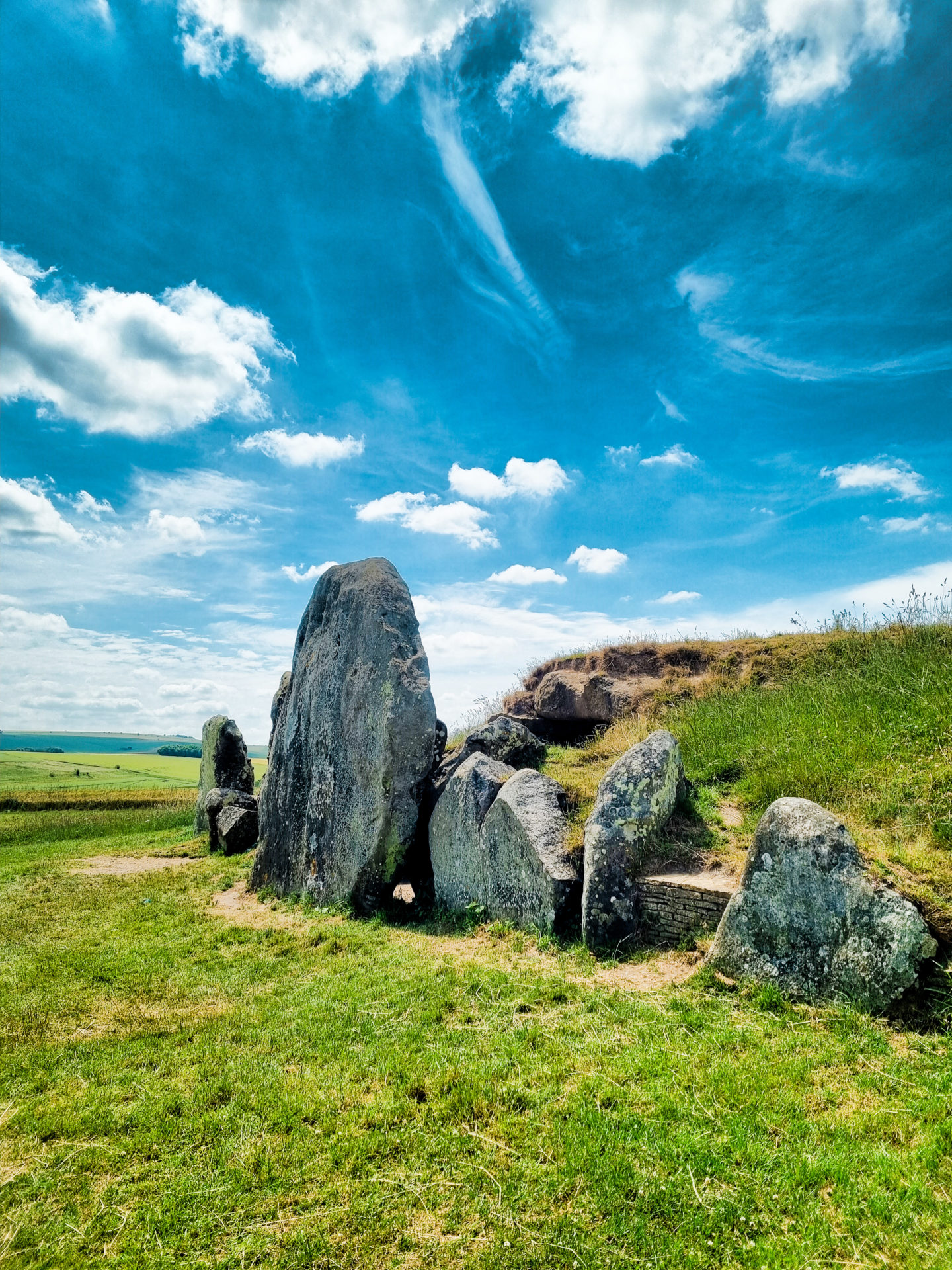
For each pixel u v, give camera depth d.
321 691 12.05
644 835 7.54
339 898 10.31
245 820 15.83
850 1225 3.39
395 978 6.97
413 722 10.29
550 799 8.88
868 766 8.12
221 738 19.08
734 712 11.98
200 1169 4.06
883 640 12.50
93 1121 4.57
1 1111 4.79
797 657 13.78
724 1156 3.90
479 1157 4.02
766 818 6.30
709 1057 4.94
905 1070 4.64
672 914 7.08
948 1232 3.29
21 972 7.68
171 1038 5.88
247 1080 5.04
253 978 7.40
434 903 9.95
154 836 19.64
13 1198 3.92
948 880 5.71
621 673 16.67
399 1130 4.30
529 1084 4.75
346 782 10.76
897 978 5.32
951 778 7.22
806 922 5.85
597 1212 3.55
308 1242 3.46
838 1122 4.16
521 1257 3.31
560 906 7.79
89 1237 3.60
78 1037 5.98
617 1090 4.55
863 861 5.89
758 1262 3.22
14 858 16.75
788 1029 5.32
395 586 11.66
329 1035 5.78
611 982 6.51
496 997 6.29
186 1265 3.38
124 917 10.24
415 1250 3.40
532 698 18.67
